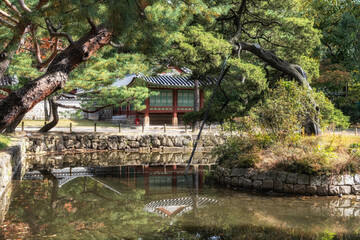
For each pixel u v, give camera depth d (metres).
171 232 5.40
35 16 5.70
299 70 12.95
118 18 5.34
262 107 10.00
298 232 5.42
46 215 6.37
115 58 16.06
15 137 15.48
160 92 27.52
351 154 8.62
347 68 27.05
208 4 13.44
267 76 16.95
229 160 10.15
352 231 5.46
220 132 12.20
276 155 9.03
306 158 8.34
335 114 17.36
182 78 27.12
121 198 7.89
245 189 8.96
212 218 6.21
